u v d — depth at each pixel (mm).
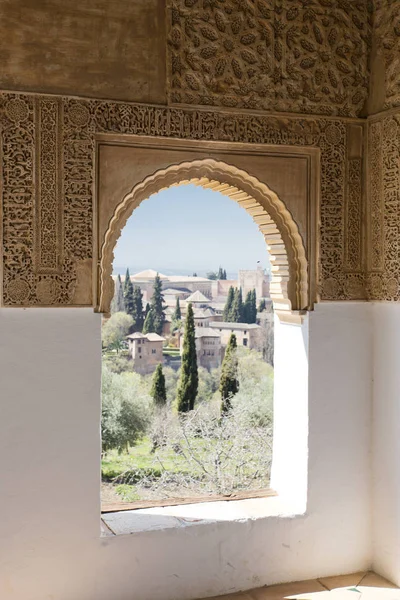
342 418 3475
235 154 3270
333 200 3420
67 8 2986
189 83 3166
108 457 6188
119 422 6324
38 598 2961
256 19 3268
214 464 5262
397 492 3338
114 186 3072
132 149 3102
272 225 3438
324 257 3406
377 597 3207
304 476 3416
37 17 2947
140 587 3107
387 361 3416
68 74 2986
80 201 3004
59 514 2984
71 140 2990
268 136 3303
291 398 3566
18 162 2922
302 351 3451
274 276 3570
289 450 3584
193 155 3197
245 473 5230
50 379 2971
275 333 3740
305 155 3393
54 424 2977
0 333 2904
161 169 3148
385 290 3377
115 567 3064
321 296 3402
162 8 3125
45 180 2959
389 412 3402
